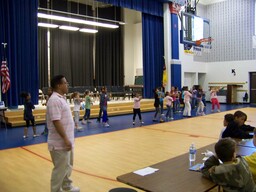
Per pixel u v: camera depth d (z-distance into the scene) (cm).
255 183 226
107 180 393
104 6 1584
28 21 971
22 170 440
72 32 1495
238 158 216
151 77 1416
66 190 305
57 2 1405
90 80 1579
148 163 476
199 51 1541
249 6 1566
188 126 852
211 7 1719
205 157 283
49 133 295
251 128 393
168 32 1433
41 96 1176
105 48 1622
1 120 882
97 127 855
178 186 207
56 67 1434
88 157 514
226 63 1673
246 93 1603
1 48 898
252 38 1564
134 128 830
